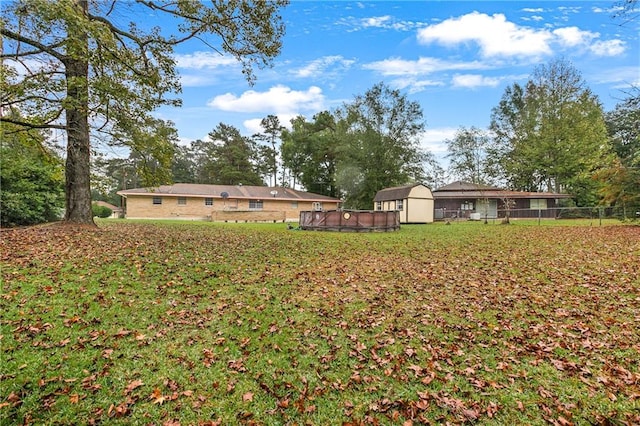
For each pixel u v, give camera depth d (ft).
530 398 9.38
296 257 27.32
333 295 17.99
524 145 96.73
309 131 128.98
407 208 73.15
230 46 34.35
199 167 166.71
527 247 31.65
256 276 21.12
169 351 11.85
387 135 102.94
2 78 21.42
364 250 31.27
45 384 9.64
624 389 9.61
